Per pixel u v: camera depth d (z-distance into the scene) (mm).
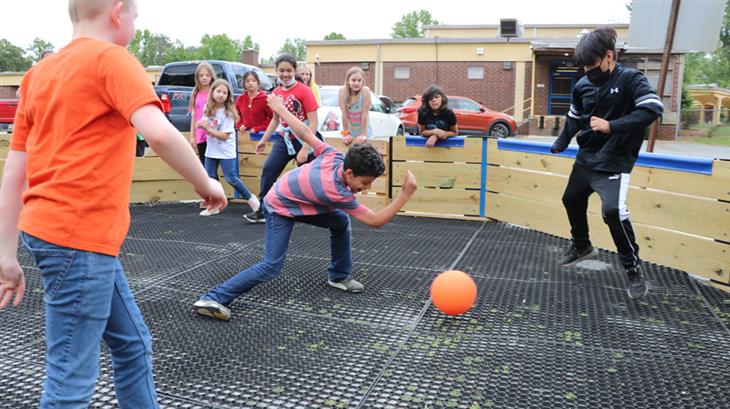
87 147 1610
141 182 7328
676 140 24875
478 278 4246
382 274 4328
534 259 4785
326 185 3219
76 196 1601
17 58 60188
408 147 6535
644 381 2654
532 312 3549
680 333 3234
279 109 3492
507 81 27859
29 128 1738
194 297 3750
